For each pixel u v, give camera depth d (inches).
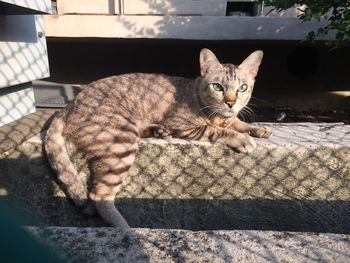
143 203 17.2
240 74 16.9
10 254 3.8
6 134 16.1
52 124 16.6
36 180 16.6
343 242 9.0
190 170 16.5
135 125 16.9
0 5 15.4
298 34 27.0
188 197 17.1
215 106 16.6
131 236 9.1
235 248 8.7
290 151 15.8
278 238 9.1
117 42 35.8
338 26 19.2
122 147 15.7
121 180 15.9
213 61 17.3
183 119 17.6
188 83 18.3
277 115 30.0
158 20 27.4
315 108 32.9
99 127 15.9
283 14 27.5
